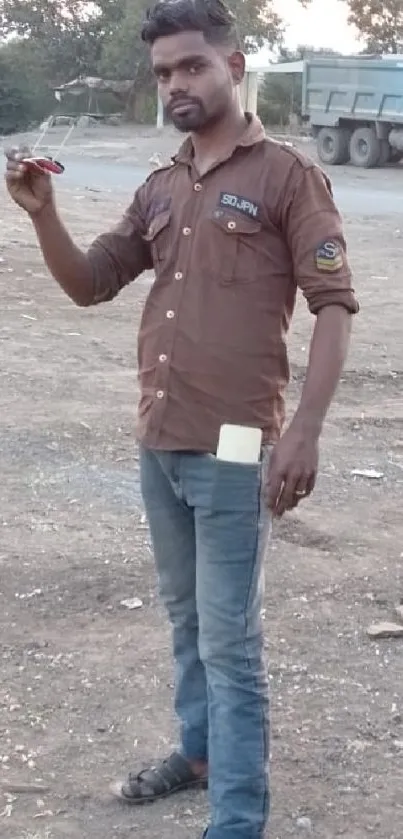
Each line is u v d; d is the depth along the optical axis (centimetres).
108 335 1098
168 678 467
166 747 419
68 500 664
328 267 306
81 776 402
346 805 388
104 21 4894
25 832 371
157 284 328
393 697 457
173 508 341
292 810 384
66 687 459
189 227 318
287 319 327
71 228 1736
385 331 1168
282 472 305
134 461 735
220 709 326
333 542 614
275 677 469
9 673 469
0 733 427
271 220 312
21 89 3662
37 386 902
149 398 328
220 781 327
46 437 772
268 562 583
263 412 322
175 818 377
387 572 577
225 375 317
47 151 1192
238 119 318
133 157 3462
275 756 414
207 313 317
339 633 511
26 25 4844
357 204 2391
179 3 307
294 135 4431
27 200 331
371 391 941
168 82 312
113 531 619
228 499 317
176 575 352
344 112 3359
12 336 1073
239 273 314
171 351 321
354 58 3322
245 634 324
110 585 549
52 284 1332
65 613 523
